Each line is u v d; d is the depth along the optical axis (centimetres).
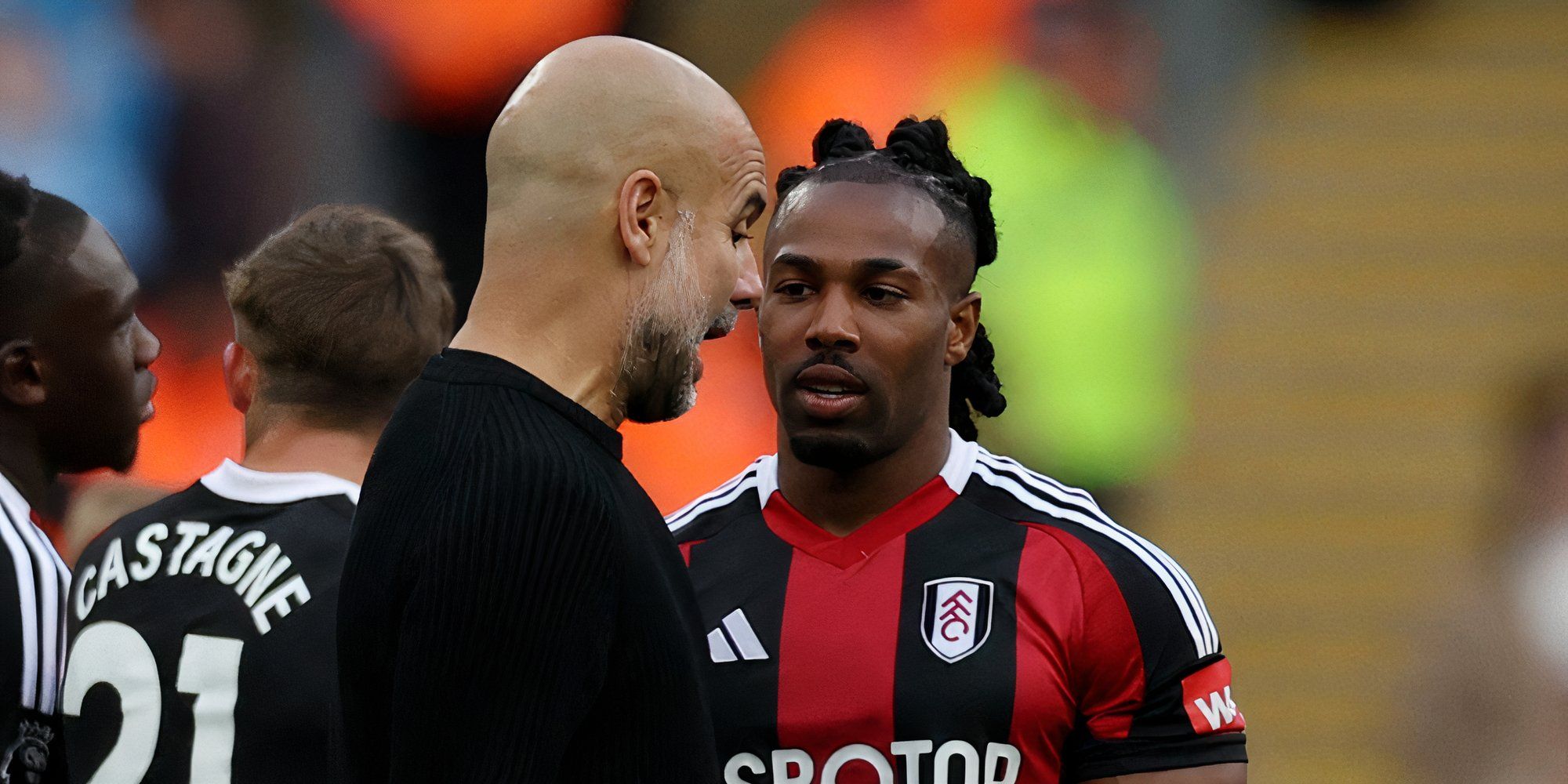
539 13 2158
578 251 562
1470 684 1421
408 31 2125
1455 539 2394
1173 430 2453
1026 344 1998
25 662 647
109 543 765
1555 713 1385
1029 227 2014
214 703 709
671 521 830
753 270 619
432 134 2159
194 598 729
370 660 532
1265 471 2489
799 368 738
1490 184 2716
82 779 723
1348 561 2400
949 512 784
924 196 753
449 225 2170
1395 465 2470
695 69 596
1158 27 2295
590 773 535
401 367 780
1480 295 2611
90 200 2023
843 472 771
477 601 511
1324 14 2873
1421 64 2856
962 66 2139
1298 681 2312
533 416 544
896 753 738
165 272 2047
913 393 748
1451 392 2525
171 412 1992
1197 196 2514
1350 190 2722
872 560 773
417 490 534
